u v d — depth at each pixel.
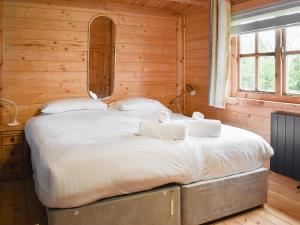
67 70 3.73
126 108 3.63
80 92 3.84
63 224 1.67
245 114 3.29
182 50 4.43
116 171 1.80
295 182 2.77
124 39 4.05
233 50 3.51
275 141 2.85
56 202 1.64
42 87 3.62
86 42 3.81
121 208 1.83
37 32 3.54
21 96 3.51
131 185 1.85
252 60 3.32
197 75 4.11
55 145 1.95
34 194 2.81
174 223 2.03
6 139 3.16
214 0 3.43
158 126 2.21
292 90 2.89
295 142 2.65
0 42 3.34
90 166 1.74
